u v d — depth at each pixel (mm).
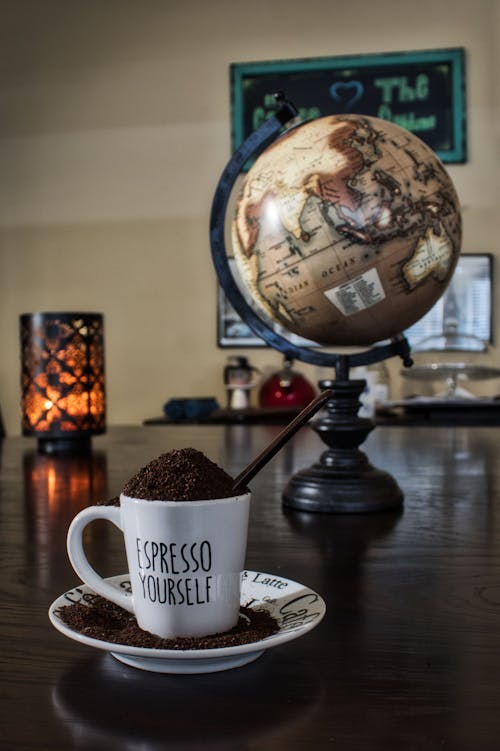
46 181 4020
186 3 3912
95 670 404
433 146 3703
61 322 1416
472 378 3307
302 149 793
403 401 3156
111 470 1207
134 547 423
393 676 393
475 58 3689
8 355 4047
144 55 3951
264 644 385
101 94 3980
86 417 1431
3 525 804
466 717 344
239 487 443
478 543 702
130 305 3977
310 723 340
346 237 765
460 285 3705
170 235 3953
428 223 781
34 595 550
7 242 4047
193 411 3354
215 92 3900
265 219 794
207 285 3928
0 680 392
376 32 3758
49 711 355
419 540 716
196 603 415
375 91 3744
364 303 797
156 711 354
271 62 3820
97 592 458
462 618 490
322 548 686
